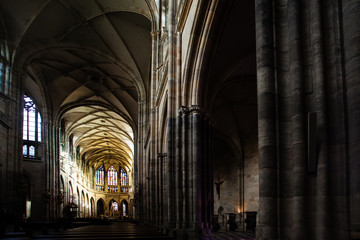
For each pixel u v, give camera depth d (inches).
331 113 187.6
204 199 541.0
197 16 520.4
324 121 186.4
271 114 209.3
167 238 446.3
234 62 736.3
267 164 204.4
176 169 553.6
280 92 214.2
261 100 214.1
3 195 957.8
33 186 1364.4
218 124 1140.5
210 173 565.9
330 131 186.1
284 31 222.8
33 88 1437.0
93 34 1151.6
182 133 557.0
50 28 1104.8
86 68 1353.3
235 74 825.5
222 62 725.3
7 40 1059.9
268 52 217.6
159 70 884.0
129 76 1291.8
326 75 192.1
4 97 1014.4
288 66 216.7
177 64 620.4
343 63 184.4
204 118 566.3
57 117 1502.2
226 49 693.9
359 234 159.3
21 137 1056.8
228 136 1171.9
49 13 1058.7
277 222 198.5
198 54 550.0
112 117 1796.3
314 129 184.5
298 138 198.7
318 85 191.5
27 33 1086.4
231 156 1222.9
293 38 211.0
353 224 165.3
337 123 184.4
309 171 190.2
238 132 1145.4
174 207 569.3
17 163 1024.9
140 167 1217.4
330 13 197.2
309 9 211.8
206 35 532.1
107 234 546.3
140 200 1198.3
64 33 1129.4
